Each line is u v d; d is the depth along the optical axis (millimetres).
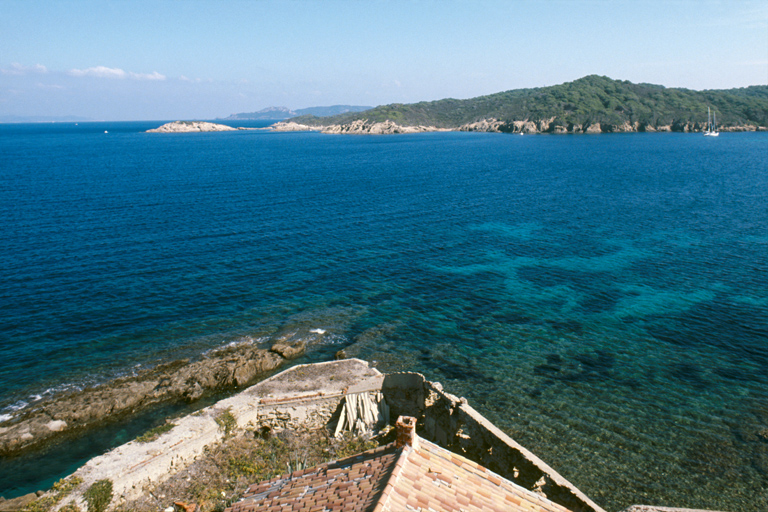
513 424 28203
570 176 116562
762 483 23734
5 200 84312
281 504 14578
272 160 160500
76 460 25766
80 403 29438
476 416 25172
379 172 128625
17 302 43156
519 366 34531
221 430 26234
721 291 46094
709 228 66812
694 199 85562
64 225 67625
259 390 28891
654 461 25281
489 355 36031
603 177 113750
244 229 67562
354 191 98688
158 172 126000
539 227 69688
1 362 34188
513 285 48750
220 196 91250
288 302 44906
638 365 34375
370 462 15484
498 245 61344
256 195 92875
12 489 23719
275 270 52438
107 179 111250
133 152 193000
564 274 51438
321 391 28578
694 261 54188
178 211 77688
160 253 56656
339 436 27453
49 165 141000
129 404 29875
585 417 28844
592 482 23922
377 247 60594
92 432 27875
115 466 22812
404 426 15648
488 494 14680
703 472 24531
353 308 43844
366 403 28344
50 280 48125
